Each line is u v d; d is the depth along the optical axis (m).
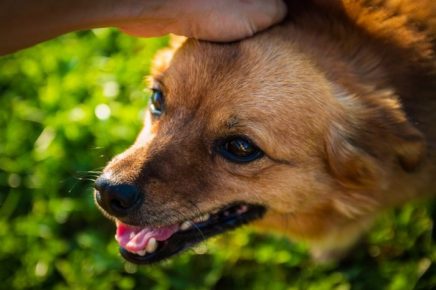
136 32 0.38
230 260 0.50
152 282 0.49
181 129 0.37
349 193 0.39
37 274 0.49
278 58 0.36
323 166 0.38
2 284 0.50
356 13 0.38
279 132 0.36
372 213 0.42
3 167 0.53
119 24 0.37
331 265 0.49
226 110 0.36
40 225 0.50
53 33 0.37
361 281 0.48
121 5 0.35
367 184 0.38
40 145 0.53
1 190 0.53
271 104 0.36
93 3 0.35
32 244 0.50
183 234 0.40
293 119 0.36
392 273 0.48
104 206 0.38
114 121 0.53
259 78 0.36
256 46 0.36
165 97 0.38
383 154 0.37
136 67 0.56
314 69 0.36
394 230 0.50
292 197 0.38
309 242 0.43
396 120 0.36
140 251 0.40
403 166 0.37
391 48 0.38
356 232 0.44
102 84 0.55
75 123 0.53
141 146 0.38
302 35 0.37
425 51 0.38
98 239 0.50
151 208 0.37
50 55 0.58
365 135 0.37
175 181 0.37
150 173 0.37
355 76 0.37
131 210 0.37
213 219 0.40
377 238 0.50
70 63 0.57
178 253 0.40
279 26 0.37
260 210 0.40
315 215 0.40
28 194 0.53
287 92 0.36
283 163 0.37
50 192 0.52
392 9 0.39
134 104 0.54
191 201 0.37
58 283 0.49
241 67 0.36
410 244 0.49
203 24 0.36
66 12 0.35
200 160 0.37
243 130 0.36
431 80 0.38
